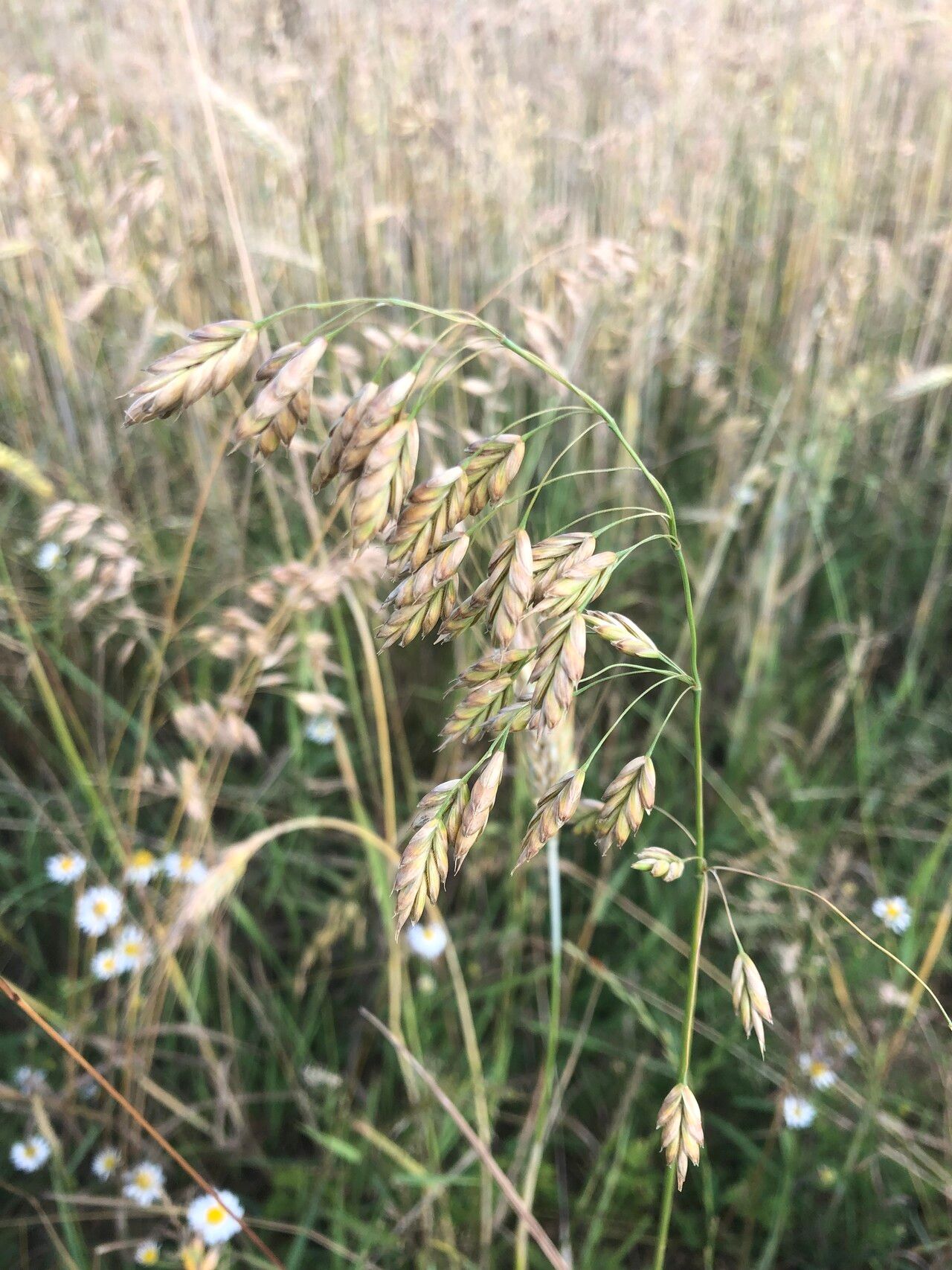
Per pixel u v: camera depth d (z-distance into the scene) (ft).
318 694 0.89
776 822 1.01
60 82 1.44
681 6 1.77
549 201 1.53
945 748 1.19
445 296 1.38
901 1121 0.83
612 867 1.07
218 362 0.38
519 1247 0.73
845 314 1.18
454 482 0.39
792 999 0.85
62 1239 0.84
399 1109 0.92
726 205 1.68
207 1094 0.91
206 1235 0.74
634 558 1.28
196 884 0.82
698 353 1.47
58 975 1.03
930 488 1.46
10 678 1.15
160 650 0.93
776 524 1.17
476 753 1.04
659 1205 0.85
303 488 0.91
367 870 0.98
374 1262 0.80
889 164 1.73
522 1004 0.98
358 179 1.37
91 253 1.21
